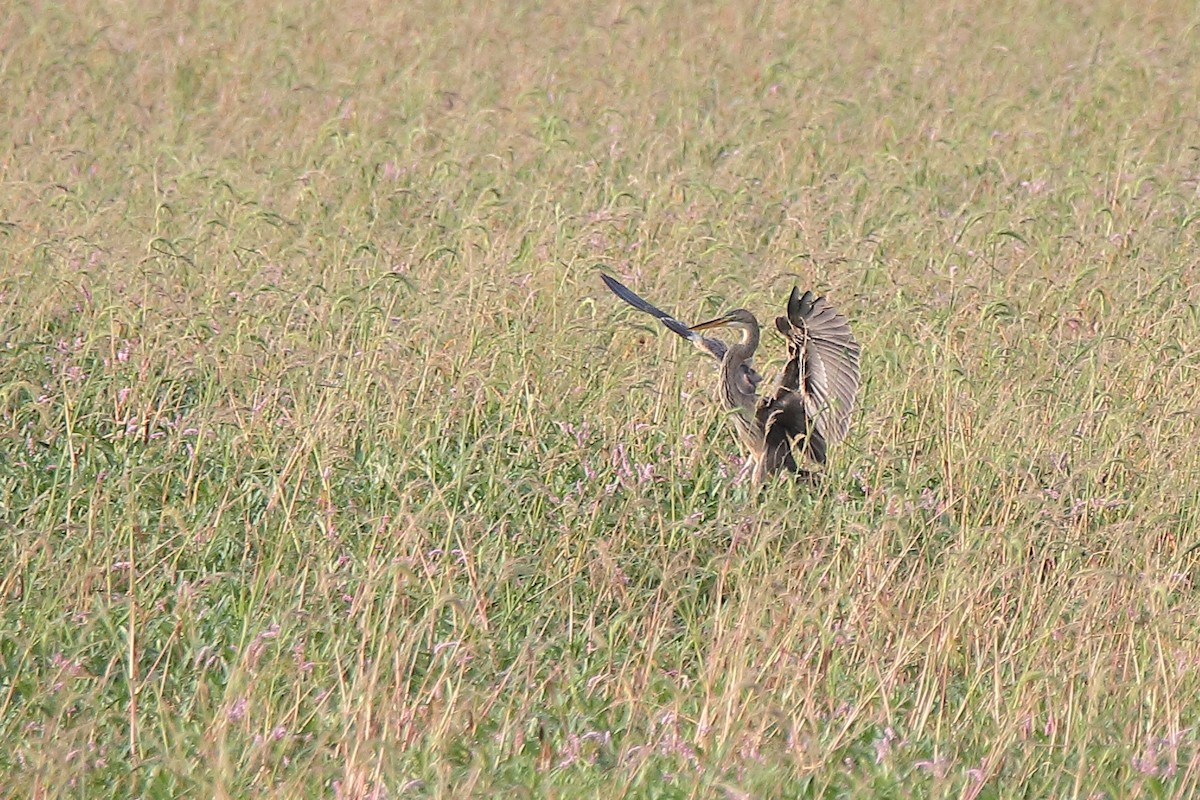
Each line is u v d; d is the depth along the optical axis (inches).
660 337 1771.7
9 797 1039.0
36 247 1923.0
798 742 1114.7
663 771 1099.3
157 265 1899.6
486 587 1302.9
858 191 2456.9
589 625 1248.8
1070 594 1282.0
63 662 1149.1
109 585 1245.7
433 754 1088.8
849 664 1240.8
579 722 1158.3
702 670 1215.6
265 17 3555.6
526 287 1871.3
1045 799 1101.7
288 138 2706.7
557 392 1636.3
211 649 1219.9
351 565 1312.7
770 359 1764.3
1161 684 1197.7
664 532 1395.2
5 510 1381.6
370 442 1523.1
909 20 3686.0
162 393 1638.8
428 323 1676.9
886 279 2000.5
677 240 2071.9
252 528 1348.4
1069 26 3641.7
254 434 1508.4
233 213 2187.5
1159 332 1796.3
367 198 2356.1
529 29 3563.0
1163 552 1422.2
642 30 3499.0
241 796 1056.8
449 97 2965.1
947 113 2844.5
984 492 1462.8
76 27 3378.4
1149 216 2295.8
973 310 1843.0
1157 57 3314.5
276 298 1771.7
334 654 1203.2
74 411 1524.4
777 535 1336.1
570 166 2488.9
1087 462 1493.6
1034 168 2600.9
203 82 3068.4
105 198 2290.8
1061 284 1974.7
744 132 2746.1
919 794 1075.3
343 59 3280.0
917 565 1330.0
